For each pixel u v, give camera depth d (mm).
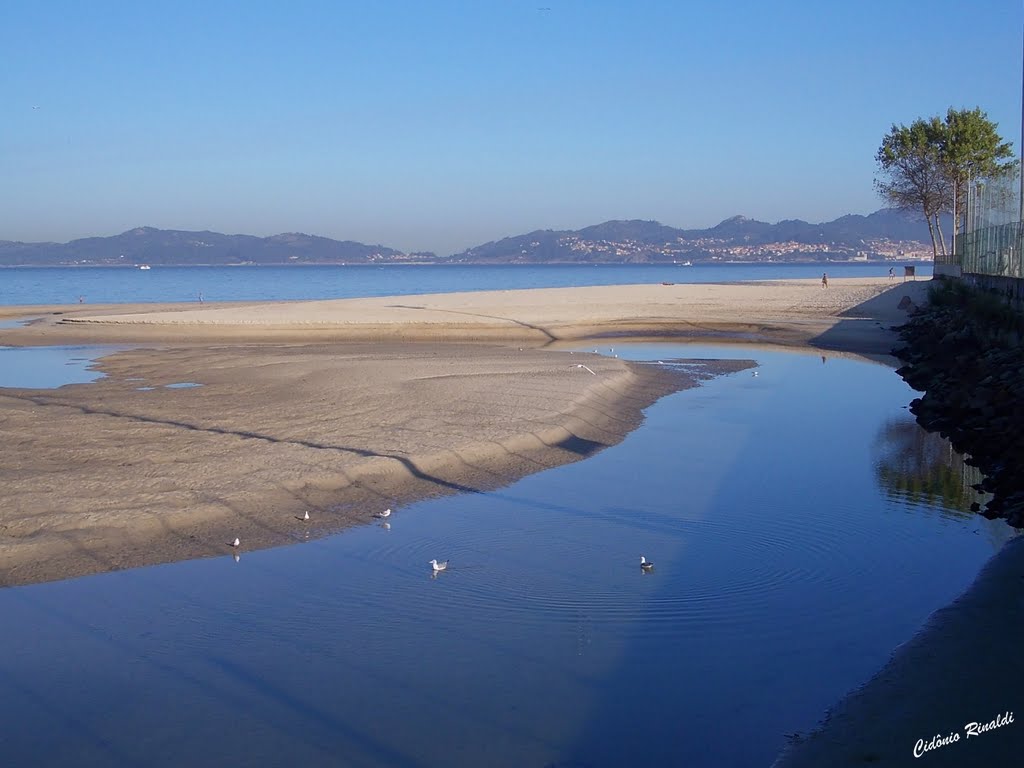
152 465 15938
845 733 7348
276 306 62438
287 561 11867
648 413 22422
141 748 7555
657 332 44594
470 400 22250
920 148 78500
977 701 7555
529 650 9242
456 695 8344
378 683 8602
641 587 10875
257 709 8164
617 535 12852
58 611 10367
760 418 21891
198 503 13797
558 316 50156
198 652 9336
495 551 12211
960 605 9797
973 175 76312
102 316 54156
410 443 17609
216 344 41688
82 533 12648
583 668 8805
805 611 10055
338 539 12719
